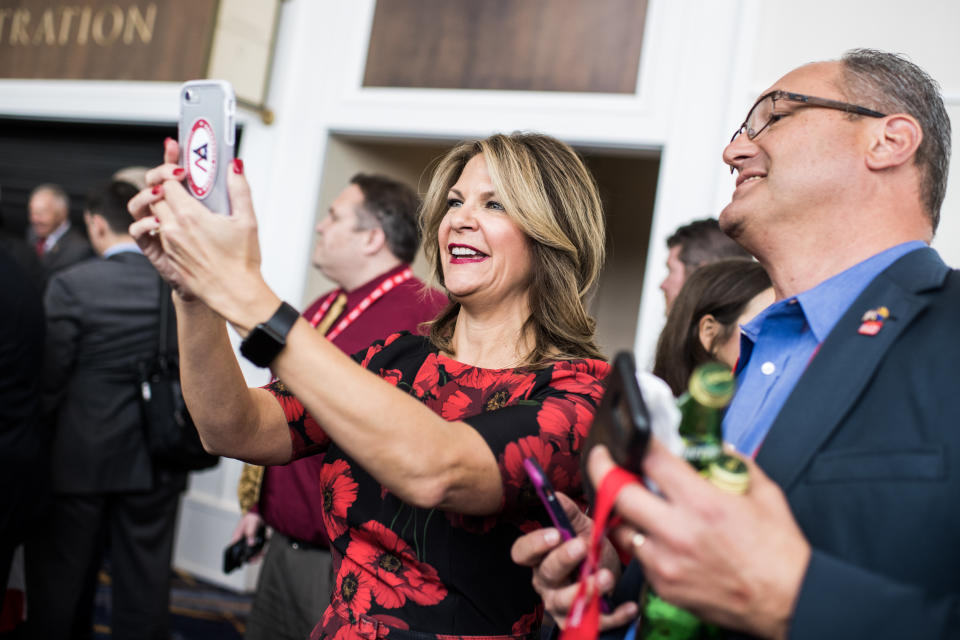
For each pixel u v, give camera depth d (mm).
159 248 1053
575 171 1333
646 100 3521
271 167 4238
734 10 3338
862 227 935
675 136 3424
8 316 2238
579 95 3658
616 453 750
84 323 2775
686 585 716
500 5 3879
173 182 902
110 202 2910
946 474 736
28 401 2348
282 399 1283
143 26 4648
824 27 3137
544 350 1293
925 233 955
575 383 1178
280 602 2191
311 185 4148
